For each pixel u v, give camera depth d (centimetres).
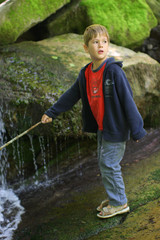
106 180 226
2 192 331
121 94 207
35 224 254
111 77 207
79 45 413
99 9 463
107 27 461
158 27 533
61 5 441
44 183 337
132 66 366
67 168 350
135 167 315
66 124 311
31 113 318
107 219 228
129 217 221
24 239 236
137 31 484
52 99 309
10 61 356
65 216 255
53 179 340
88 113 237
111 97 210
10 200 311
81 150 362
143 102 382
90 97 224
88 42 214
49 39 428
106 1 473
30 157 364
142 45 513
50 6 427
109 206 230
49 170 354
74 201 280
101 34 210
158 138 378
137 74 371
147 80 380
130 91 213
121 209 229
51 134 316
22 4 397
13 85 329
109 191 228
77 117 312
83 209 258
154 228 190
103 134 220
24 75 336
